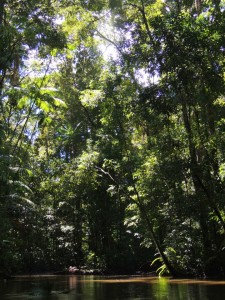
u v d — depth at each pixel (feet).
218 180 44.32
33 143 95.40
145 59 35.19
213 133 43.32
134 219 63.00
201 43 30.94
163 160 48.14
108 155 60.03
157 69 34.01
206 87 32.91
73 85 84.38
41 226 79.66
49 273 82.17
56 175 71.15
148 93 34.24
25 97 52.11
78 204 86.38
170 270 56.13
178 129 48.47
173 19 31.99
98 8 61.31
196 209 47.42
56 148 92.68
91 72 83.56
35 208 63.87
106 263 80.07
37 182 80.12
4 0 46.32
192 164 44.65
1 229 48.78
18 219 64.69
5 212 49.44
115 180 61.41
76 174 65.10
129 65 44.75
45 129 90.17
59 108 81.61
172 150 46.34
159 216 55.83
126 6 60.08
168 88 33.37
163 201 52.95
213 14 42.34
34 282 53.36
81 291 38.93
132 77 51.16
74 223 86.84
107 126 56.65
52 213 85.46
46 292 38.09
